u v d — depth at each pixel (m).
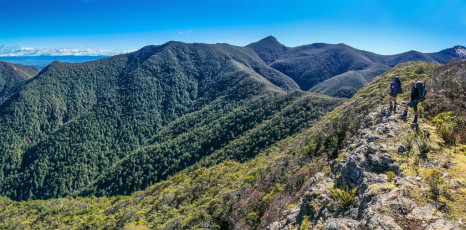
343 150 16.80
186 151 121.94
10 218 78.88
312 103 87.94
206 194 36.50
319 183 13.24
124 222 41.72
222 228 22.55
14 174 180.12
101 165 178.25
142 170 123.31
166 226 29.20
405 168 10.27
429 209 7.64
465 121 12.62
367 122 17.25
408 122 14.32
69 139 194.50
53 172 166.00
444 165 9.73
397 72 43.94
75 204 82.81
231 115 137.00
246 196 23.91
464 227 6.72
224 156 89.56
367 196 9.26
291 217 12.49
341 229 8.20
